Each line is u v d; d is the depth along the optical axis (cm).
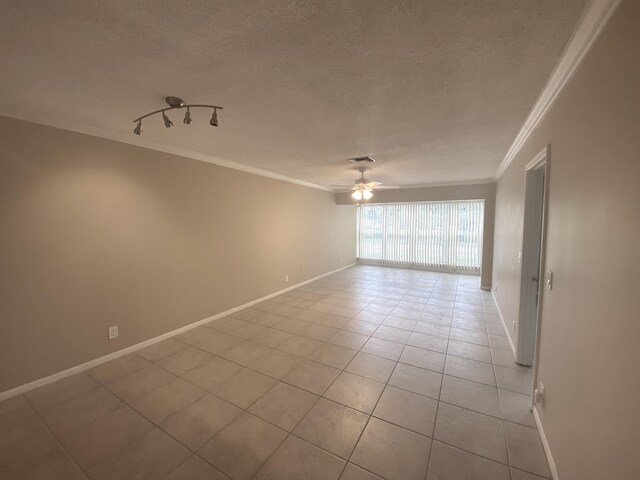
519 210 295
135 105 209
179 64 155
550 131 189
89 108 215
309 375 264
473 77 168
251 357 297
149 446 184
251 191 460
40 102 205
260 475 164
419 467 168
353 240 845
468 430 196
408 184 616
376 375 263
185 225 359
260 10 114
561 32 127
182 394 237
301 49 141
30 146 233
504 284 382
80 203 264
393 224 812
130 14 116
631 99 95
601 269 114
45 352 247
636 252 90
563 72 155
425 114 224
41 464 171
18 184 228
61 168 251
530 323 274
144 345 318
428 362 286
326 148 327
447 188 602
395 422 204
